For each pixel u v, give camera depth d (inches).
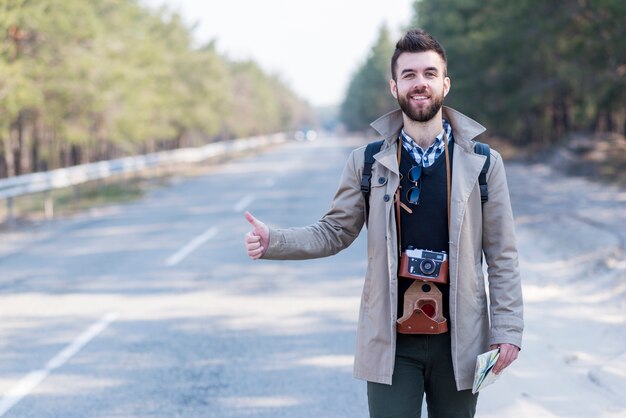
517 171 1121.4
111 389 223.5
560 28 882.8
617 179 856.9
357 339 122.3
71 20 961.5
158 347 267.0
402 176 119.2
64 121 1135.6
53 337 282.0
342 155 2069.4
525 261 417.7
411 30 118.6
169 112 1962.4
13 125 1173.1
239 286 371.2
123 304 335.0
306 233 124.3
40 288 373.7
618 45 775.7
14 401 214.5
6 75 829.8
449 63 1434.5
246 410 204.8
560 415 193.8
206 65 2416.3
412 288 118.1
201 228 590.2
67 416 202.5
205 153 1691.7
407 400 118.9
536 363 236.4
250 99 3919.8
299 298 342.6
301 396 215.2
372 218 119.6
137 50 1465.3
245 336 280.1
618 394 204.4
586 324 281.4
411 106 116.2
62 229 623.5
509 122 1333.7
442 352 119.3
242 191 934.4
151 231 583.8
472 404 123.4
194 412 203.8
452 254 116.7
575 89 986.1
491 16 1218.0
